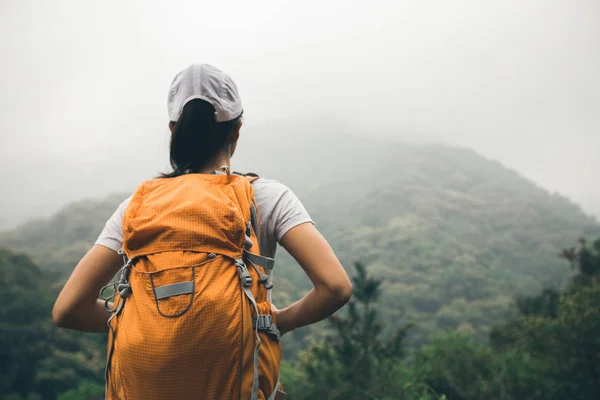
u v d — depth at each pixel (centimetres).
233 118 116
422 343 6875
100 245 110
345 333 924
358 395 835
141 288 96
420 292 10881
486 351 1264
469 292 11538
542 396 1095
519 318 2192
